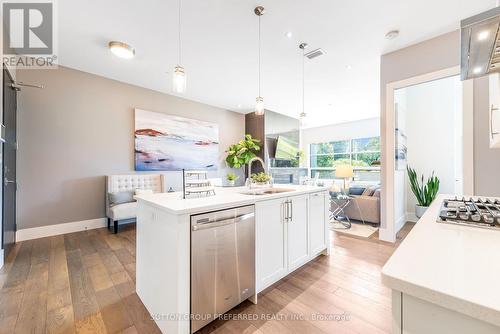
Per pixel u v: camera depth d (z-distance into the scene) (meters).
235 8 2.13
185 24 2.37
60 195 3.40
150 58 3.12
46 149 3.28
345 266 2.34
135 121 4.12
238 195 1.92
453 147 4.05
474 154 2.42
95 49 2.90
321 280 2.06
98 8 2.13
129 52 2.80
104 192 3.82
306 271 2.23
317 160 8.42
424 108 4.33
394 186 3.02
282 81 3.96
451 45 2.50
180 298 1.28
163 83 4.07
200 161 5.16
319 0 2.03
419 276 0.49
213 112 5.50
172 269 1.32
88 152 3.65
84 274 2.16
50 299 1.75
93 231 3.55
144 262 1.70
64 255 2.60
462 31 0.78
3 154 2.37
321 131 8.15
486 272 0.50
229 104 5.40
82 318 1.55
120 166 3.99
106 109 3.83
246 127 6.27
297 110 5.95
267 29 2.46
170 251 1.35
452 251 0.62
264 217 1.82
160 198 1.73
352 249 2.81
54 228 3.35
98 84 3.74
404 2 2.05
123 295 1.82
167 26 2.41
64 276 2.12
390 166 3.02
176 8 2.13
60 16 2.25
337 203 4.34
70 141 3.48
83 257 2.55
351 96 4.79
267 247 1.85
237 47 2.82
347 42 2.71
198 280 1.37
